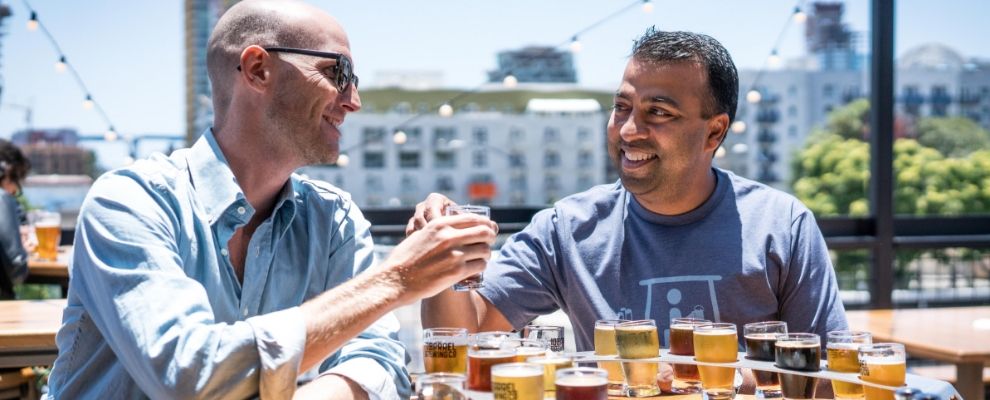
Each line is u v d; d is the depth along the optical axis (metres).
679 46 1.77
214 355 1.24
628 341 1.49
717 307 1.84
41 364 2.59
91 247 1.35
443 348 1.46
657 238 1.89
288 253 1.62
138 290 1.29
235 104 1.53
